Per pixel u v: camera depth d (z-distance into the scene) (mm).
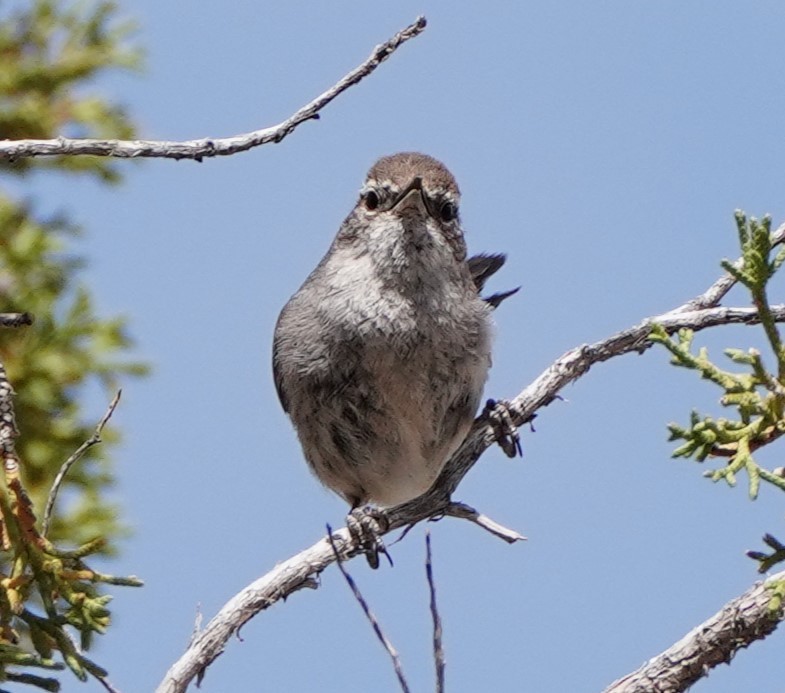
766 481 7922
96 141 8625
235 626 9422
